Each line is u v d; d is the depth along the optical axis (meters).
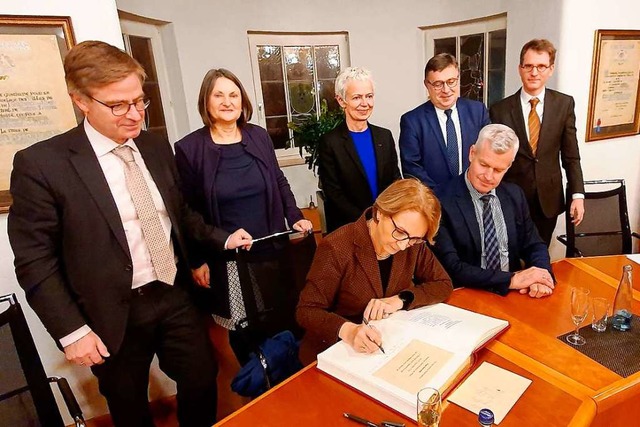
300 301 1.36
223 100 1.69
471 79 3.67
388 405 0.95
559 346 1.13
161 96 3.16
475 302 1.41
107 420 1.91
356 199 2.12
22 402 1.14
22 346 1.16
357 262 1.34
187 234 1.55
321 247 1.37
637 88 2.99
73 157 1.15
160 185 1.35
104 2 1.61
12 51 1.49
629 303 1.26
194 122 3.26
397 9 3.71
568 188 2.30
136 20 2.82
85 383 1.86
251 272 1.47
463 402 0.94
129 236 1.26
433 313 1.28
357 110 2.03
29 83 1.53
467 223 1.65
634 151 3.17
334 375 1.06
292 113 3.92
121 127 1.14
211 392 1.58
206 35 3.22
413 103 3.98
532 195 2.31
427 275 1.47
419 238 1.23
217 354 2.49
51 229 1.14
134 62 1.11
